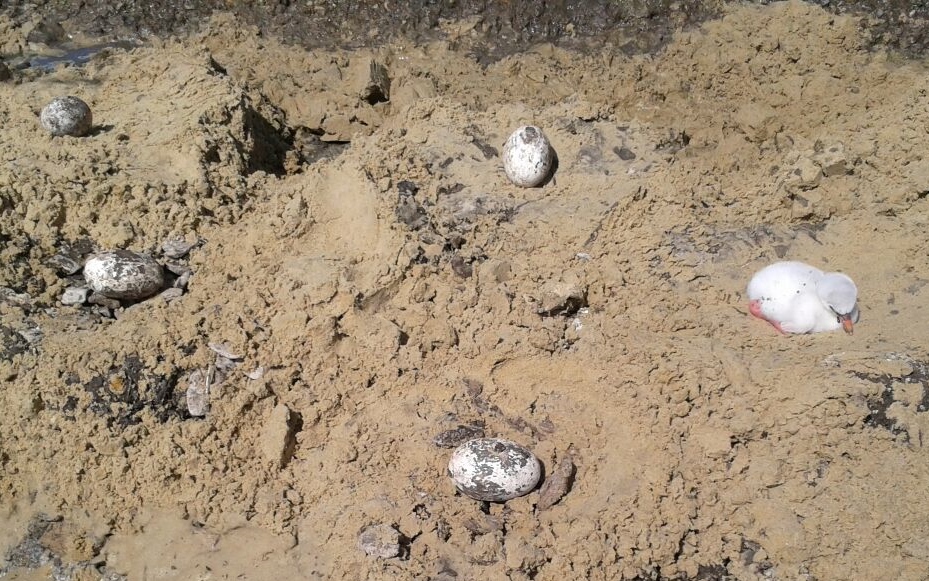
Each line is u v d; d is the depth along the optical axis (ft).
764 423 2.26
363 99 3.79
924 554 2.06
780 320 2.49
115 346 2.50
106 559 2.31
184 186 3.06
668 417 2.31
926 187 2.79
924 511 2.09
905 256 2.71
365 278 2.67
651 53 3.96
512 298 2.64
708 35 3.92
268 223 2.88
